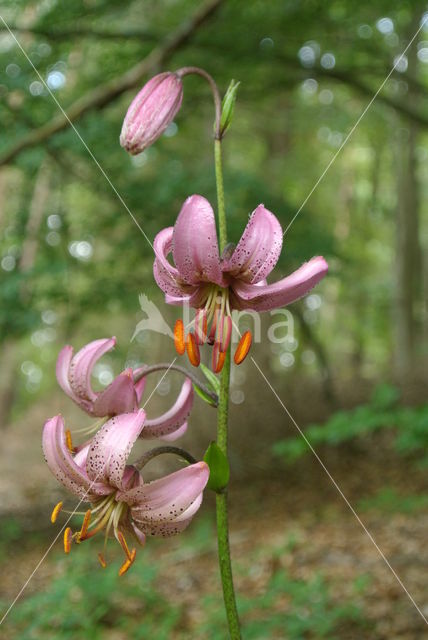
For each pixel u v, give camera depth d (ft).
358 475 28.07
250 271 4.93
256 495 27.81
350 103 48.08
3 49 24.06
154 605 15.11
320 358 37.42
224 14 25.23
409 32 36.73
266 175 46.09
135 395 4.93
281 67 27.89
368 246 68.23
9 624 14.64
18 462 40.96
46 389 64.28
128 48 26.08
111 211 25.91
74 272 24.84
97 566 18.39
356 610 12.98
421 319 60.64
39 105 22.98
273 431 35.04
